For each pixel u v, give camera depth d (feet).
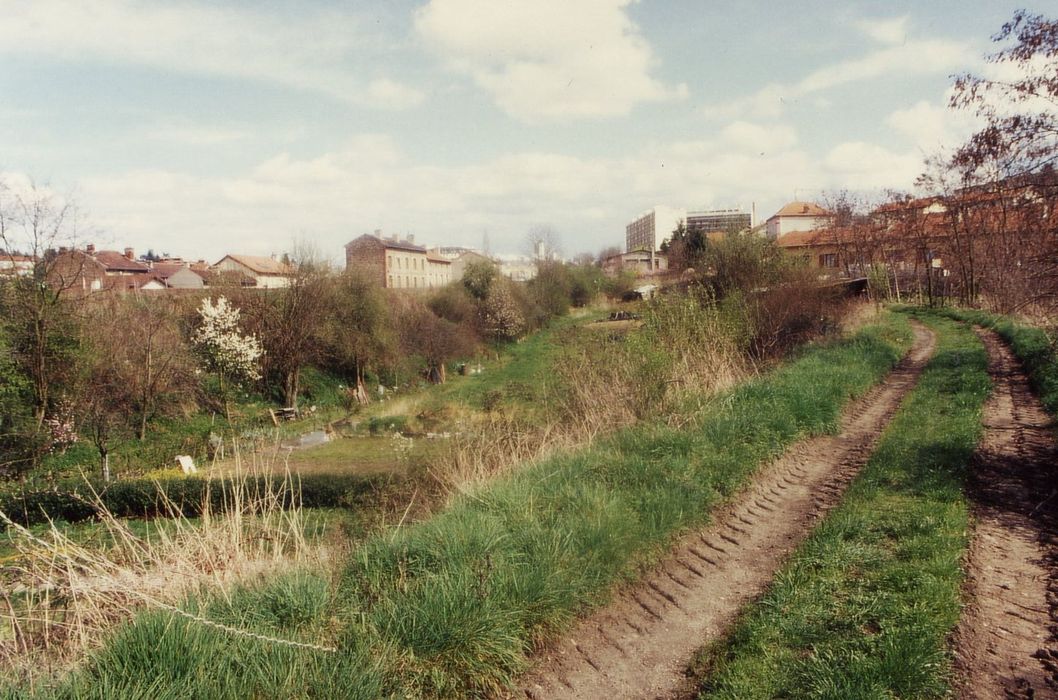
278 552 17.29
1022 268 51.78
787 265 65.87
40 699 10.13
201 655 11.41
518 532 17.31
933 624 12.78
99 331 59.06
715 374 37.32
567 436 29.58
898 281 160.35
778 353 54.70
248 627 12.63
